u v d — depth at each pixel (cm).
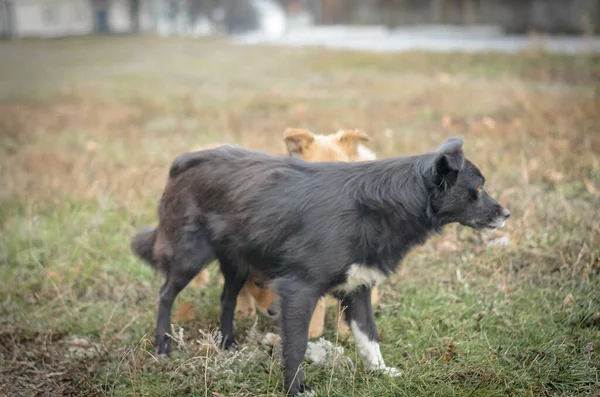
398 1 5206
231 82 2377
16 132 1570
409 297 717
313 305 546
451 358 592
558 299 682
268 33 9694
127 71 2959
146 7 9869
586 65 2038
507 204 879
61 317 715
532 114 1337
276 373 587
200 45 4481
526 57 2298
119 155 1272
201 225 603
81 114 1747
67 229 920
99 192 1020
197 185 605
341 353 594
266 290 660
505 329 636
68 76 2836
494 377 559
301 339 545
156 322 665
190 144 1352
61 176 1137
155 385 579
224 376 575
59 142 1438
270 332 665
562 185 955
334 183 559
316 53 3158
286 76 2477
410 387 560
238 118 1548
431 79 2105
